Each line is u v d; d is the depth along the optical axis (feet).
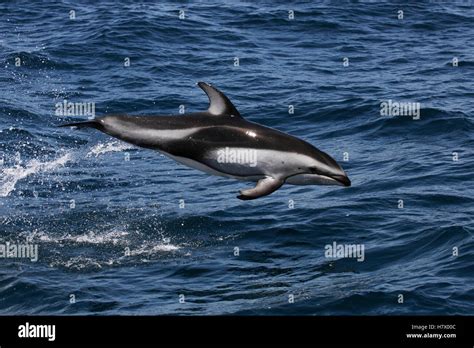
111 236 59.11
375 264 52.90
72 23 114.93
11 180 69.21
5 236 59.26
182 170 71.10
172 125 38.09
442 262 52.11
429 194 62.95
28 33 111.45
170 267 54.08
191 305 48.32
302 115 85.40
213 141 37.96
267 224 59.21
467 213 59.47
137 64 100.94
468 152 72.90
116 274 53.36
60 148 76.33
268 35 113.70
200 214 61.11
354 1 126.82
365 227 57.98
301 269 52.65
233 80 96.68
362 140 78.28
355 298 47.88
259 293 49.52
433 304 47.11
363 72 100.17
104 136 79.20
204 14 120.06
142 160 73.41
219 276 52.31
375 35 115.24
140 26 111.86
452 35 116.47
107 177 69.87
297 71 100.22
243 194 37.47
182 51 106.01
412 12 123.95
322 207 61.21
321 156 38.37
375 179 66.69
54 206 64.28
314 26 116.88
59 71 98.48
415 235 56.08
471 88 93.25
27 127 81.05
